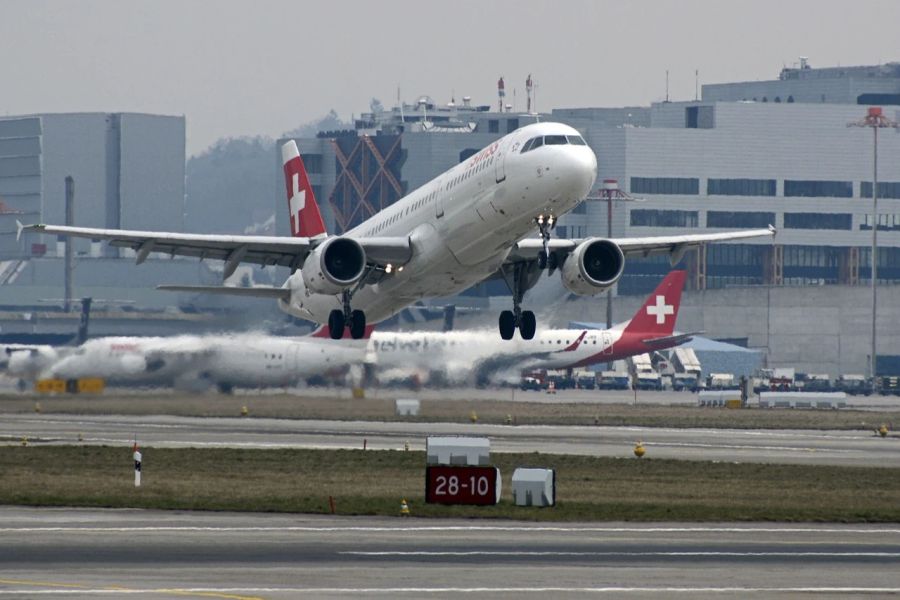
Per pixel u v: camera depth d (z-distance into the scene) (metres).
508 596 103.25
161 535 132.50
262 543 128.12
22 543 126.25
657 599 103.06
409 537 133.62
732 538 136.75
